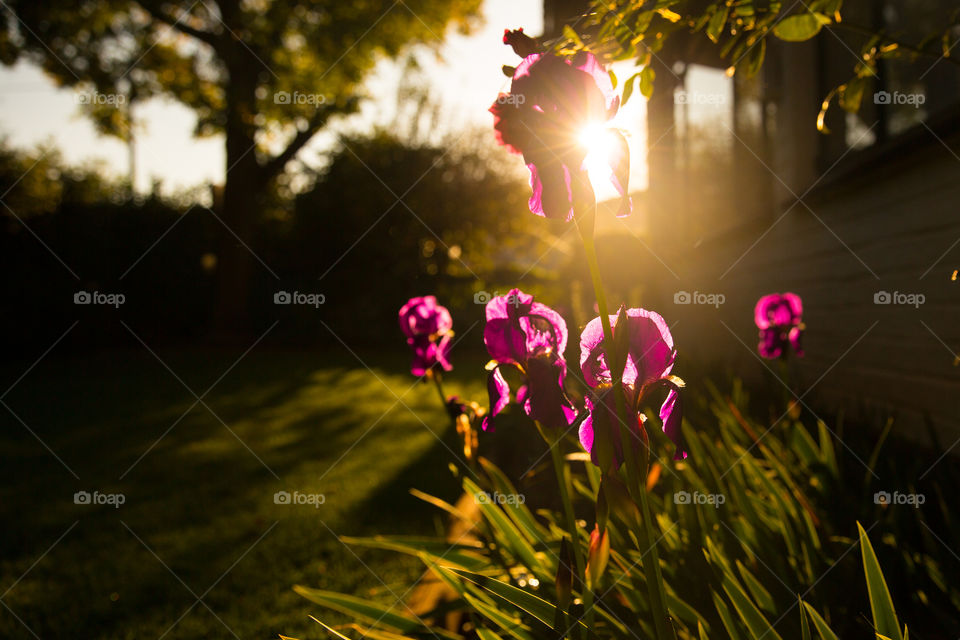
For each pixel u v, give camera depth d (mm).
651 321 1037
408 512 4180
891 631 1247
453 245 20484
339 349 19250
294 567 3420
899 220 3875
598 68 959
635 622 1701
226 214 19594
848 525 2080
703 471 2160
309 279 21016
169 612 2994
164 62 20266
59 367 14859
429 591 2529
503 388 1239
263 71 19656
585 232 949
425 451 5934
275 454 6191
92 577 3453
